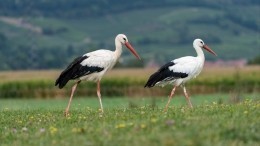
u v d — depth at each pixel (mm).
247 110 15359
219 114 15008
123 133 12805
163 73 19484
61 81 19797
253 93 42000
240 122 13281
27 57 159500
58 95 45531
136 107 21312
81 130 13352
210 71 61500
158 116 15086
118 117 15891
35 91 46406
